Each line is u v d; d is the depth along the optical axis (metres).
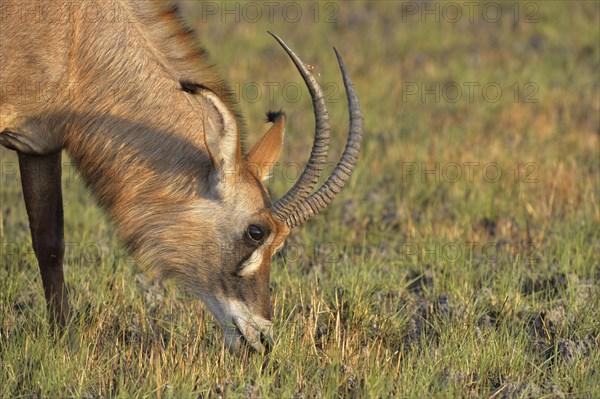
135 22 12.12
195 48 12.41
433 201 19.02
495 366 12.22
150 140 11.88
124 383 11.34
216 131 11.20
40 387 11.16
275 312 13.27
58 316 12.88
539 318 13.73
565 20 34.28
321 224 17.44
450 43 32.06
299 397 11.29
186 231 11.77
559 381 11.82
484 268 15.59
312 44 31.27
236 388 11.32
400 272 15.61
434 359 12.09
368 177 20.09
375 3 36.91
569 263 15.63
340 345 12.54
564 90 26.92
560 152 21.83
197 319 12.99
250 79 27.44
